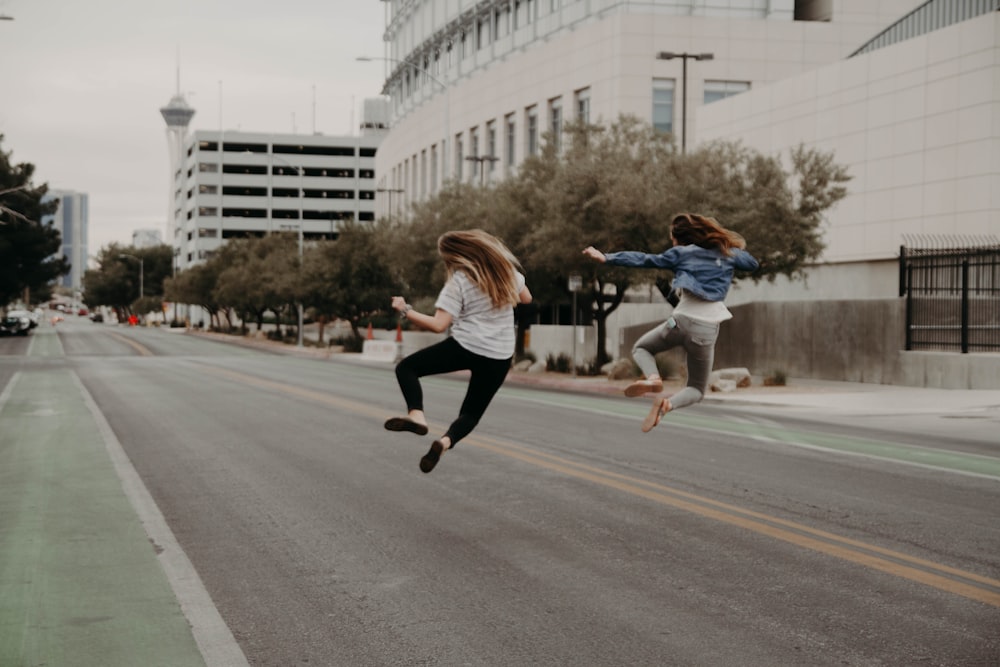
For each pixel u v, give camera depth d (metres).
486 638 5.29
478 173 67.75
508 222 32.44
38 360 41.50
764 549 7.21
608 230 27.86
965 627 5.40
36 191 81.00
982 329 25.23
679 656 4.97
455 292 6.30
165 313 139.50
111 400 21.03
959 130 33.97
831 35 55.41
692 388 7.61
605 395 24.67
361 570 6.72
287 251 75.44
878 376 27.33
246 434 14.63
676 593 6.09
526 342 46.81
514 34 68.56
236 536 7.81
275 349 61.94
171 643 5.25
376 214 98.88
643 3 56.94
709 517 8.34
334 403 19.95
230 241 99.56
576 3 61.12
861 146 38.38
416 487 9.94
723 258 7.43
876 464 11.52
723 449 12.87
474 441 13.58
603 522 8.17
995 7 35.41
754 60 54.62
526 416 17.58
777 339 32.12
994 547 7.22
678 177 28.20
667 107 54.16
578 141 32.22
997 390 22.91
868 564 6.74
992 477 10.52
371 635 5.36
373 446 13.19
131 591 6.25
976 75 33.34
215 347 61.25
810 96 41.22
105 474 10.98
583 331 41.00
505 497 9.34
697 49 54.12
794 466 11.30
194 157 155.75
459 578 6.48
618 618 5.61
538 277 32.72
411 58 88.75
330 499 9.34
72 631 5.45
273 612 5.79
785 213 27.84
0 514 8.75
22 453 12.77
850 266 39.12
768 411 19.86
